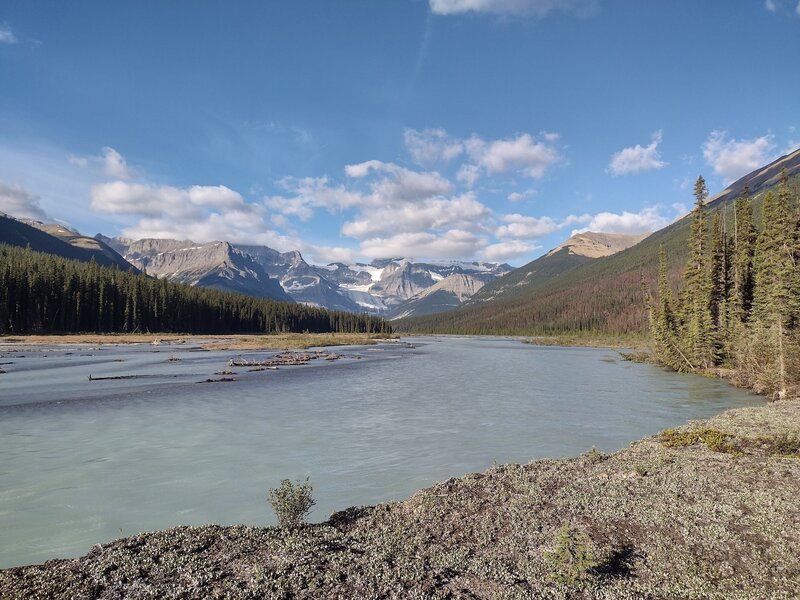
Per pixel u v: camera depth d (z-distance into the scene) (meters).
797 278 49.00
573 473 18.00
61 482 18.78
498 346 140.12
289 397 39.69
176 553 11.45
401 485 18.81
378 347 123.56
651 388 46.47
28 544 13.58
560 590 10.09
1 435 25.97
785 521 12.81
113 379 48.75
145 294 150.00
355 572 10.59
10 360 68.62
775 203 60.66
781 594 9.84
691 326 64.12
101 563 10.91
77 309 130.12
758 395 41.88
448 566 11.10
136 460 21.78
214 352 91.56
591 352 109.31
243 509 16.34
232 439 25.73
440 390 44.53
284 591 9.70
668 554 11.52
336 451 23.62
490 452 23.52
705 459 19.22
